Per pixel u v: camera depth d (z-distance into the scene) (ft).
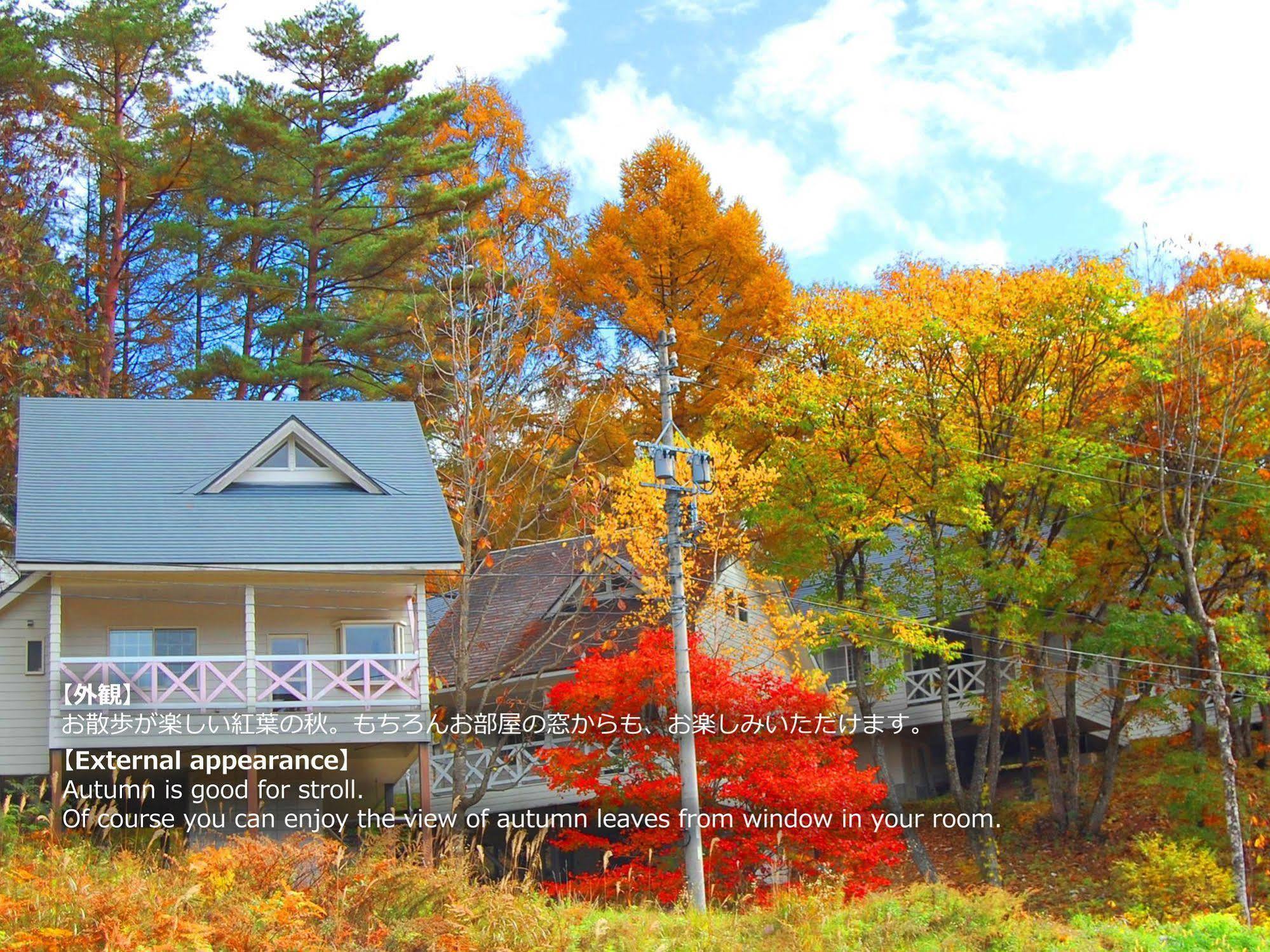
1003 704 96.32
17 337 110.73
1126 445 98.02
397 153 125.29
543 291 120.37
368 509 89.56
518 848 63.93
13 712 82.33
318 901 55.93
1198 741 102.12
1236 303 100.99
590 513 100.63
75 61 130.41
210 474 90.53
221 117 121.90
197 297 139.03
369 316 124.98
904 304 95.76
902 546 119.14
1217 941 66.44
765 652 101.76
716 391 116.26
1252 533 100.07
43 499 85.51
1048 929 64.75
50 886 53.16
